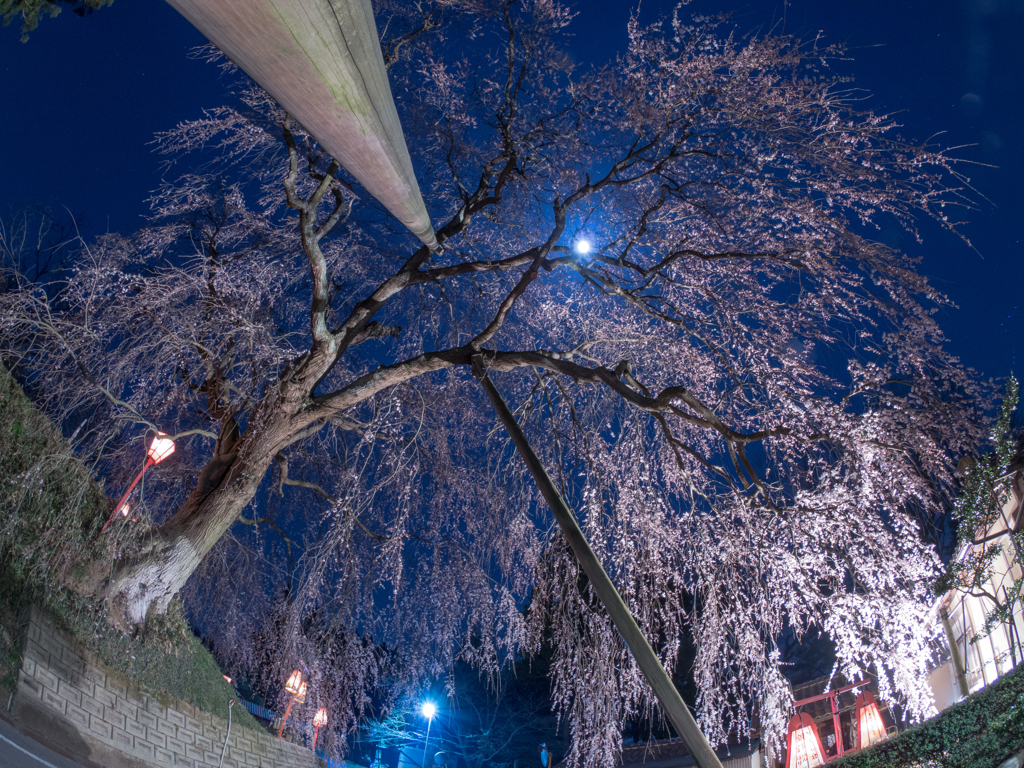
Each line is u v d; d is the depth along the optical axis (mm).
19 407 8898
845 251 7559
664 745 19750
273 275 9852
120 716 8984
